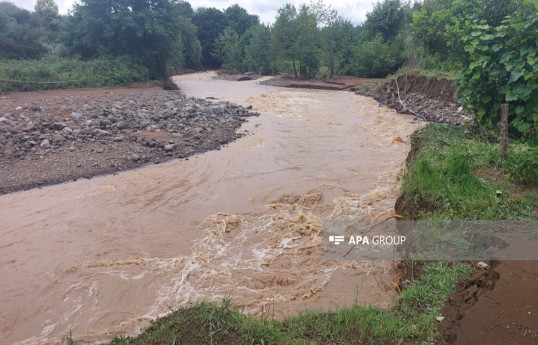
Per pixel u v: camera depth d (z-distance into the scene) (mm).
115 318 5012
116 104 16672
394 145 12648
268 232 7121
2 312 5160
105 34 27484
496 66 7574
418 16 17938
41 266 6156
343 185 9258
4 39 26547
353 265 5895
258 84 32812
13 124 12086
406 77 21297
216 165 10875
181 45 39062
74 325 4914
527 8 7215
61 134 11984
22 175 9547
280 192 8938
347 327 3652
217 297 5332
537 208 5164
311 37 33531
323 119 17031
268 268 6004
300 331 3648
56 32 36781
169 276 5855
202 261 6223
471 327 3281
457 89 8727
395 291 5000
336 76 34312
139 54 29578
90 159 10750
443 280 4199
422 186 5926
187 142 12711
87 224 7480
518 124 7277
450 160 6242
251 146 12695
